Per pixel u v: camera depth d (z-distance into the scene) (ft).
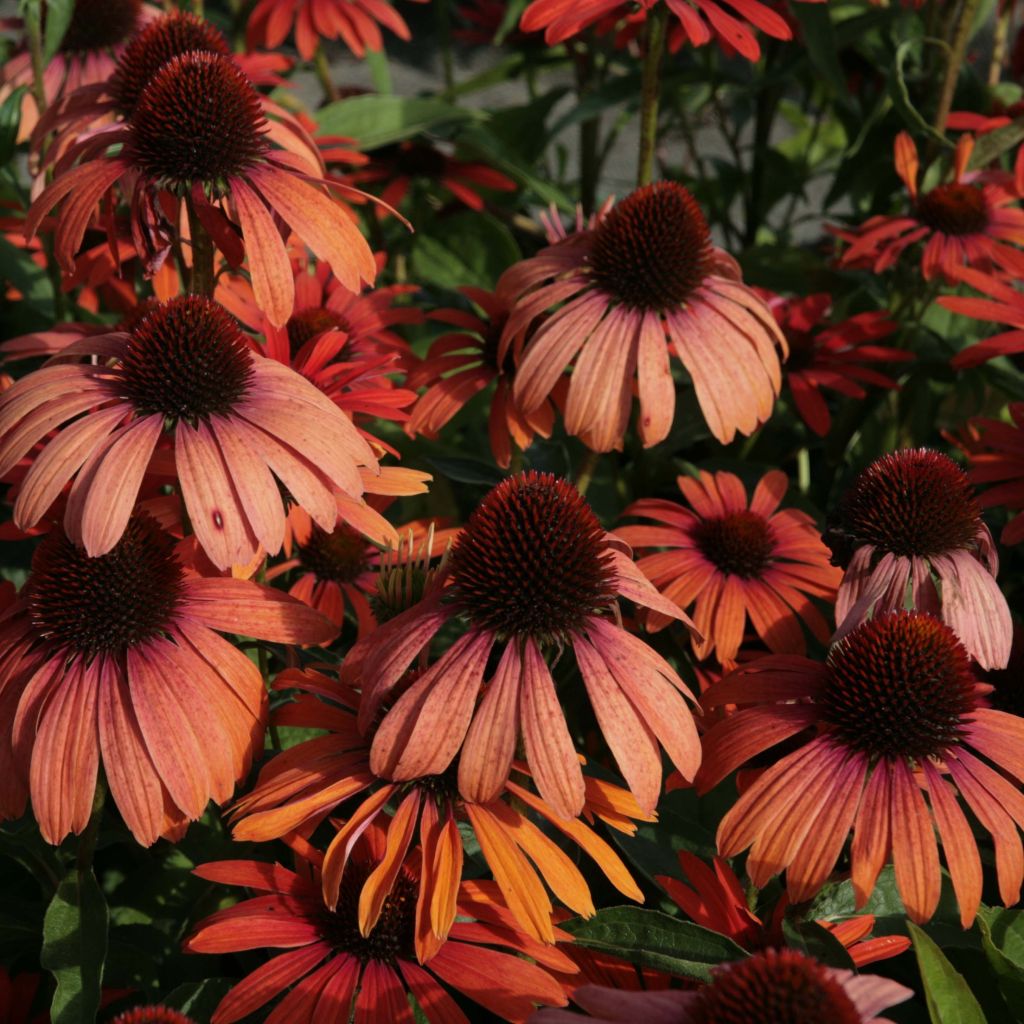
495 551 1.88
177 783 1.88
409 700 1.85
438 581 1.93
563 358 2.19
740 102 3.89
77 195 2.06
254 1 3.17
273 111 2.26
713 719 2.05
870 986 1.71
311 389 1.99
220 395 1.93
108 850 2.19
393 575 1.94
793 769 1.89
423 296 3.33
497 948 1.93
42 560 1.93
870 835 1.86
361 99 2.92
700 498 2.29
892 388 2.50
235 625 1.95
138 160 2.06
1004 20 3.09
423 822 1.86
